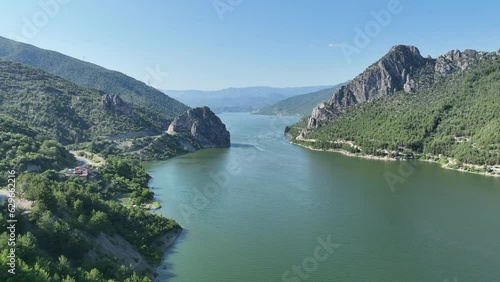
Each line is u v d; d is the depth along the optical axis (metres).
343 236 127.31
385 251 115.81
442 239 125.31
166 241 119.56
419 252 115.25
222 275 100.56
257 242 121.50
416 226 136.75
